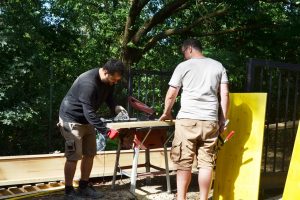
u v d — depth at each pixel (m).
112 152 5.38
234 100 3.96
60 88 9.68
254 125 3.71
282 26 10.19
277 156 4.68
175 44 13.34
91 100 3.86
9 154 8.09
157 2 13.86
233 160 3.85
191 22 12.62
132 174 4.30
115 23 14.23
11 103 7.46
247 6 10.45
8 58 7.59
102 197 4.20
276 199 4.04
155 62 14.54
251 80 3.98
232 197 3.79
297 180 3.30
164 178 5.25
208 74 3.62
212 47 12.11
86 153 4.18
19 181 4.75
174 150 3.70
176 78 3.71
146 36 12.66
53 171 5.02
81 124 4.01
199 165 3.66
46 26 9.27
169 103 3.79
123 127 3.96
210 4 11.92
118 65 3.88
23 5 8.67
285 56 11.67
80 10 14.34
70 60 11.73
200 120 3.58
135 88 8.15
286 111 4.36
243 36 11.98
